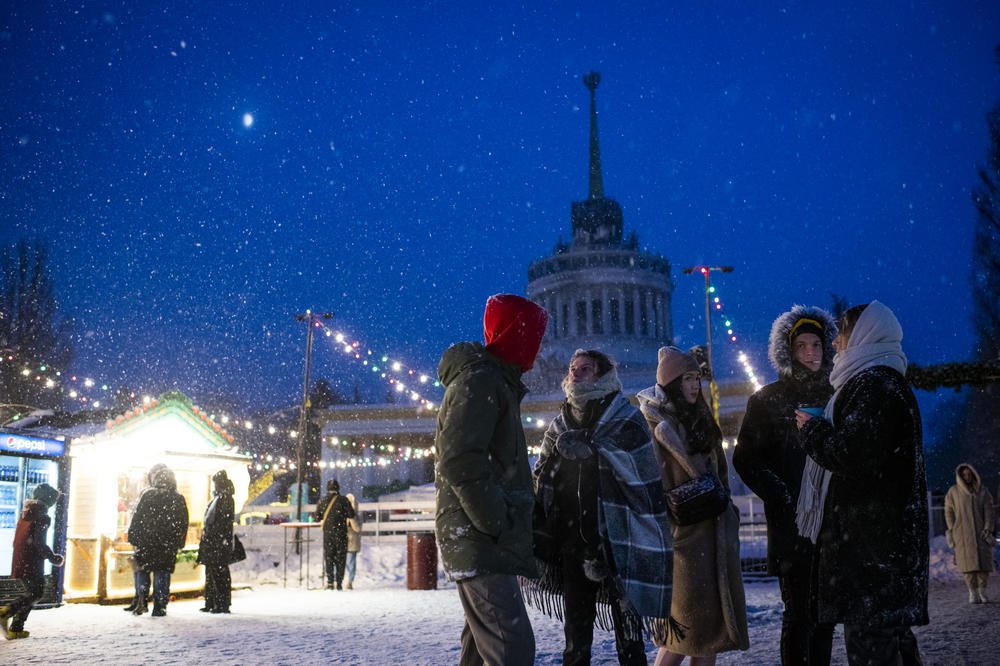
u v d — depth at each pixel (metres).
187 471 14.24
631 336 78.69
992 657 5.67
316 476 52.88
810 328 4.30
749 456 4.27
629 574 4.04
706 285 28.27
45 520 8.43
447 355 3.39
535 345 3.51
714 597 4.36
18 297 33.44
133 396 34.47
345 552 15.25
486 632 3.20
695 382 4.63
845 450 3.19
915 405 3.32
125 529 12.85
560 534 4.26
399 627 8.70
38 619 9.91
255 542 21.33
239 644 7.46
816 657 4.04
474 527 3.24
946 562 15.57
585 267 81.56
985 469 48.03
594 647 6.65
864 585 3.16
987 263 30.92
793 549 4.10
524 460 3.42
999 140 30.69
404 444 53.72
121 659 6.60
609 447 4.18
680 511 4.37
